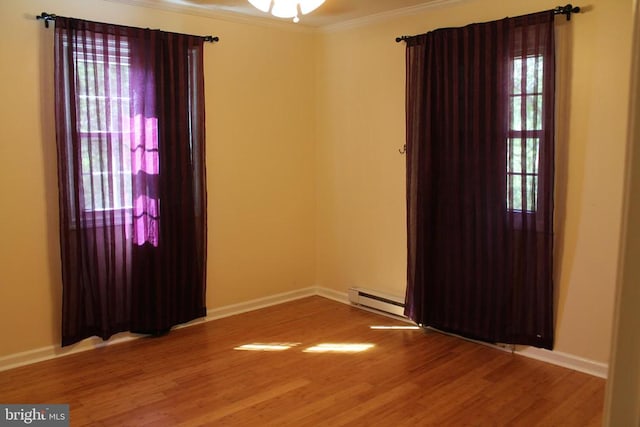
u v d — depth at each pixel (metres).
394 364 3.41
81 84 3.43
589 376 3.20
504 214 3.45
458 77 3.62
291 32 4.68
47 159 3.41
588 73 3.08
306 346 3.74
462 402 2.89
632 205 0.51
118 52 3.55
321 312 4.55
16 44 3.23
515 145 3.37
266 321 4.31
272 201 4.70
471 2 3.64
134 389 3.05
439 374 3.25
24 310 3.39
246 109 4.42
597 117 3.07
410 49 3.91
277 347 3.72
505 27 3.35
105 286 3.63
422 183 3.87
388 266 4.44
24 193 3.34
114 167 3.63
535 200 3.31
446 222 3.79
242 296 4.56
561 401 2.89
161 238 3.85
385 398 2.94
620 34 2.95
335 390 3.04
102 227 3.59
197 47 3.97
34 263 3.41
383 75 4.30
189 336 3.95
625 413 0.54
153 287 3.84
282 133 4.71
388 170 4.35
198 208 4.09
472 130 3.57
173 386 3.09
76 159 3.42
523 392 3.00
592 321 3.20
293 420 2.70
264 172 4.61
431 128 3.79
